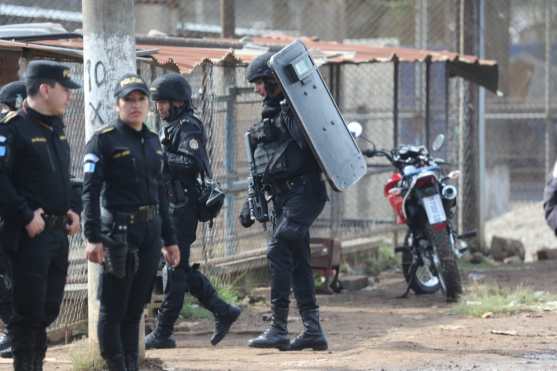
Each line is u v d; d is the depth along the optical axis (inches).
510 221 2723.9
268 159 1085.8
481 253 2095.2
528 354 1051.9
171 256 941.2
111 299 899.4
